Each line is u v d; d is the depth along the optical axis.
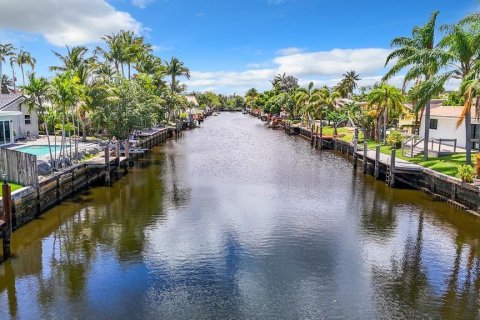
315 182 30.30
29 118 43.59
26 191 19.06
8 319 11.30
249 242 17.23
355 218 20.88
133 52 59.97
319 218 20.81
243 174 33.34
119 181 29.70
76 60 41.47
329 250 16.47
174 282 13.59
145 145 47.84
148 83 59.34
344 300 12.55
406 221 20.36
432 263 15.29
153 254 15.80
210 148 51.56
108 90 35.72
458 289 13.29
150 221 19.91
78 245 16.64
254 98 155.25
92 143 39.84
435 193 25.72
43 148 35.53
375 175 31.56
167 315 11.64
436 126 40.44
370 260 15.53
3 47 73.19
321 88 74.50
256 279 13.88
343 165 38.88
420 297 12.77
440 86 27.84
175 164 38.12
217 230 18.70
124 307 12.02
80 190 26.50
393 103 42.81
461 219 20.72
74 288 13.08
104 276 13.93
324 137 52.88
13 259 15.20
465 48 27.11
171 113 83.94
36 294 12.67
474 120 34.56
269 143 58.59
